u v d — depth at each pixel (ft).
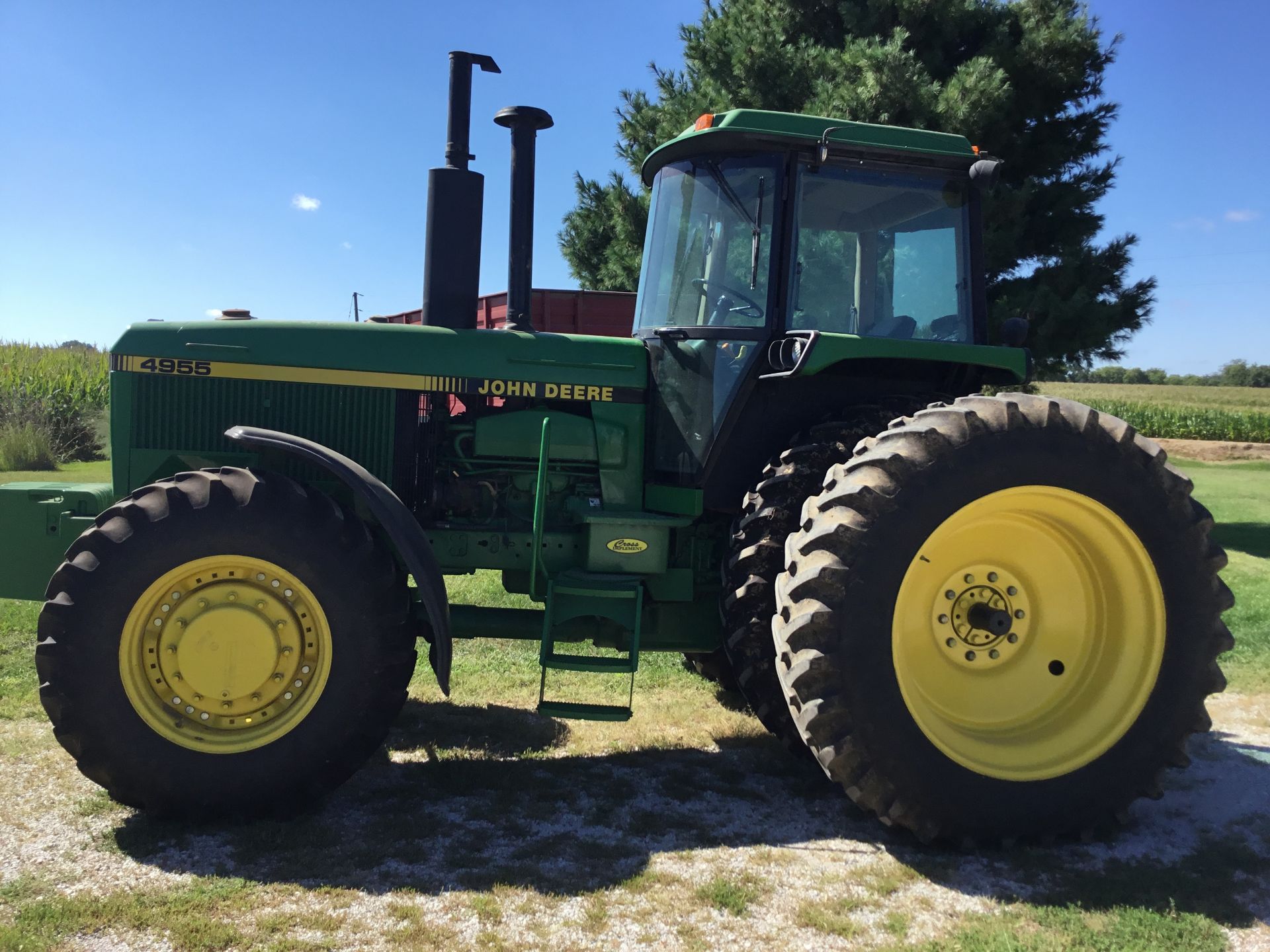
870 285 11.75
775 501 10.80
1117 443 9.98
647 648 11.98
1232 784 11.74
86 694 9.10
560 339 12.33
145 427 11.75
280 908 7.85
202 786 9.33
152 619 9.48
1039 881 8.96
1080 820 9.85
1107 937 7.86
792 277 11.37
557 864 8.90
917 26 34.78
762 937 7.70
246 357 11.79
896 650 9.39
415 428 12.04
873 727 9.19
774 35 33.83
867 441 10.04
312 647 9.75
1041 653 10.66
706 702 14.67
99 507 11.57
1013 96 32.24
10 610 17.69
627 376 12.36
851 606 9.16
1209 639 10.18
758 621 10.88
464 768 11.46
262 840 9.08
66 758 11.02
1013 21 34.58
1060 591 10.69
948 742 9.68
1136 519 10.02
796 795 11.07
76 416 46.91
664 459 12.16
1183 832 10.30
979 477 9.56
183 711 9.52
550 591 10.75
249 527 9.43
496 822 9.90
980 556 10.46
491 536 12.03
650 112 38.42
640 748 12.54
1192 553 10.14
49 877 8.24
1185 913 8.30
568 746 12.57
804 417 11.89
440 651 9.86
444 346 12.04
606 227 40.73
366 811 10.11
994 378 12.41
